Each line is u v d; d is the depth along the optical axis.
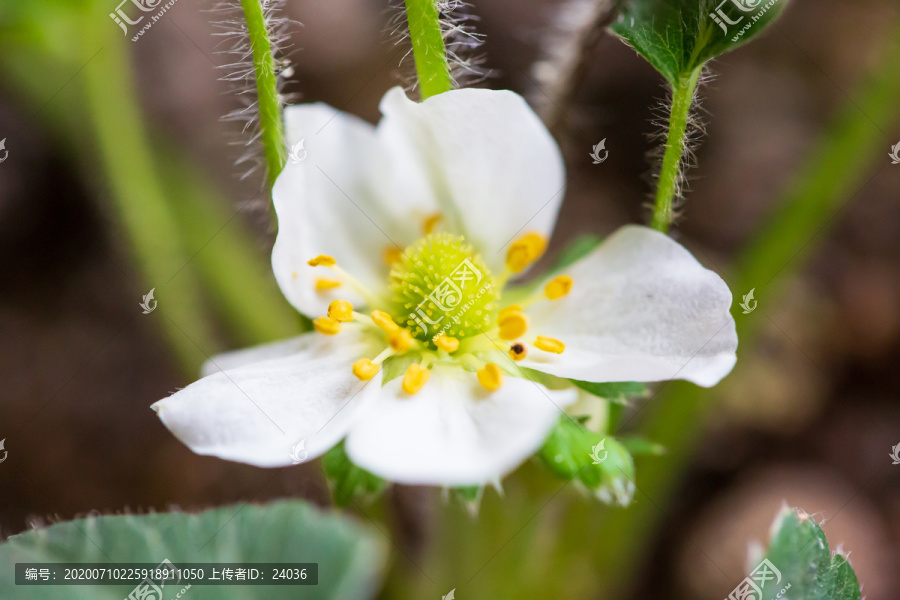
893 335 0.18
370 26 0.19
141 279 0.16
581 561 0.15
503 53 0.18
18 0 0.15
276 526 0.13
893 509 0.17
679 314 0.13
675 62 0.13
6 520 0.16
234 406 0.12
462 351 0.13
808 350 0.18
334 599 0.13
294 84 0.19
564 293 0.13
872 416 0.17
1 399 0.17
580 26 0.14
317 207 0.13
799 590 0.13
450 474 0.12
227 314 0.16
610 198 0.18
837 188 0.15
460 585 0.15
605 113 0.18
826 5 0.20
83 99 0.16
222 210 0.17
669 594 0.16
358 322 0.13
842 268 0.18
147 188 0.16
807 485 0.17
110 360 0.17
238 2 0.13
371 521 0.14
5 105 0.17
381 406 0.12
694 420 0.15
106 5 0.15
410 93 0.14
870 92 0.15
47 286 0.17
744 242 0.18
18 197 0.18
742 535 0.16
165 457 0.16
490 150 0.13
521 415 0.12
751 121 0.19
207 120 0.19
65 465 0.16
